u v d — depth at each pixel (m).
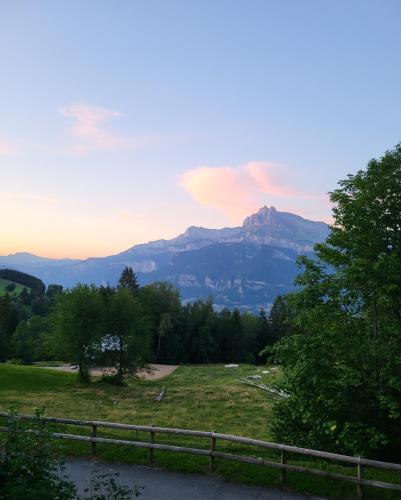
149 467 17.52
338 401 16.53
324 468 16.23
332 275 19.09
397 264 15.97
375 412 16.42
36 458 10.62
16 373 56.50
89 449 19.23
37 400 42.75
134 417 37.38
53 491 10.13
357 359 17.11
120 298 60.41
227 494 15.06
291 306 19.83
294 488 15.45
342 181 19.12
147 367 61.62
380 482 14.35
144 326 61.44
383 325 17.39
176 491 15.26
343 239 18.39
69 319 55.59
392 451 16.70
